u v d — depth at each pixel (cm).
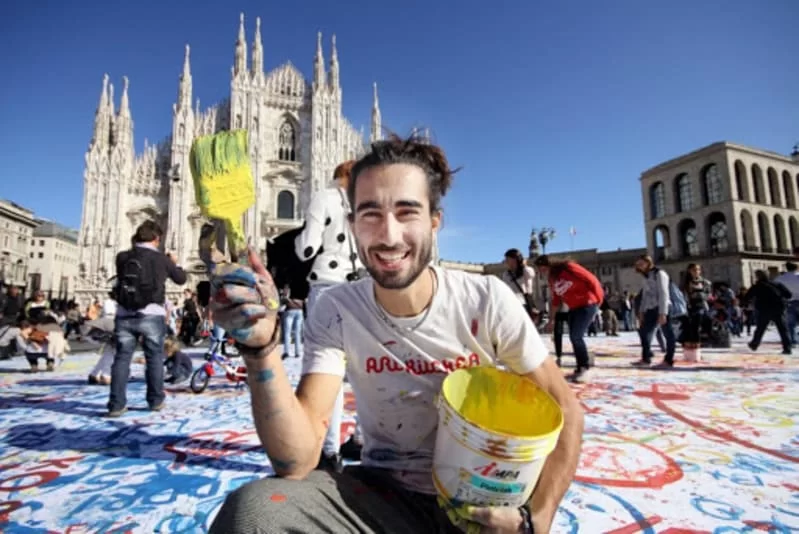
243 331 108
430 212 143
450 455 117
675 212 4528
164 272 512
